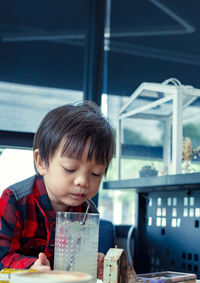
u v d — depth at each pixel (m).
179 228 1.52
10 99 2.32
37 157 1.04
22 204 1.05
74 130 0.94
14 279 0.53
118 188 1.82
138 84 2.51
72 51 2.47
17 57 2.37
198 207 1.43
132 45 2.54
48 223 1.05
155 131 2.07
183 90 1.81
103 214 2.53
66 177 0.95
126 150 2.15
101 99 2.46
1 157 2.21
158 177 1.50
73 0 2.52
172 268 1.54
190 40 2.54
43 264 0.79
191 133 2.06
